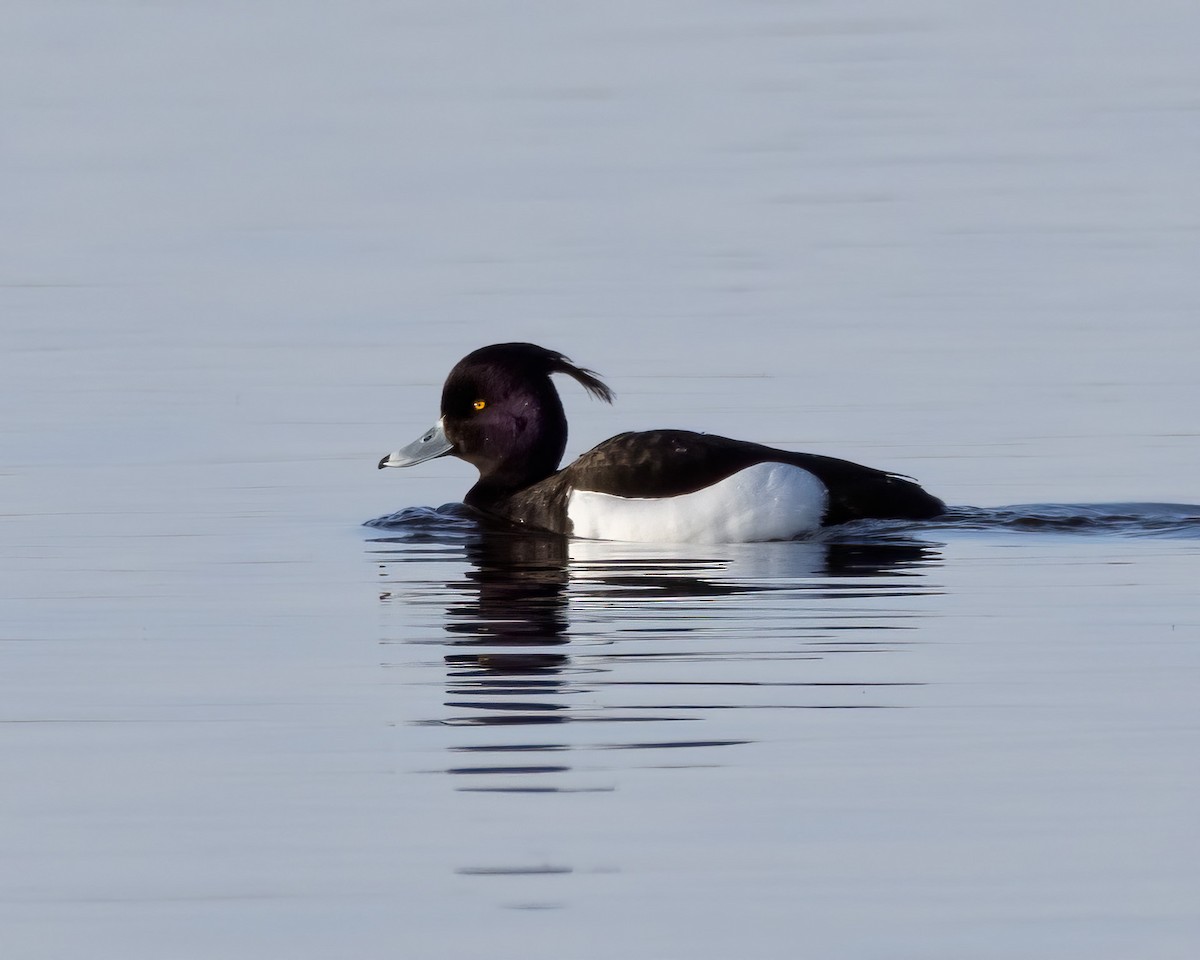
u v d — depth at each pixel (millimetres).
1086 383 19094
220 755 9555
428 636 11672
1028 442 17047
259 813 8820
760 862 8211
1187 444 16797
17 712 10297
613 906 7859
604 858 8281
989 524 14414
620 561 13656
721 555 13766
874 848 8312
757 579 12922
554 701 10250
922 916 7730
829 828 8523
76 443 17766
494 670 10852
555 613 12148
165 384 19984
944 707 10008
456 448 15875
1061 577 12836
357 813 8797
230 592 12969
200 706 10344
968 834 8430
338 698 10422
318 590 13000
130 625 12117
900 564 13297
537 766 9297
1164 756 9250
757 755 9367
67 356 21422
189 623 12141
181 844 8500
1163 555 13445
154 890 8086
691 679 10570
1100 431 17328
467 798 8914
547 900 7906
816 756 9344
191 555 14102
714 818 8633
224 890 8086
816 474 14266
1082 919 7688
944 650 11062
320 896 8000
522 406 15719
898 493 14312
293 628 11969
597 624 11836
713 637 11422
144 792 9078
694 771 9180
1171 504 14812
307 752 9562
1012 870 8102
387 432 18125
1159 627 11477
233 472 16766
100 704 10406
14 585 13234
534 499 15109
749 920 7727
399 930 7699
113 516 15344
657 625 11758
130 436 18000
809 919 7727
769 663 10852
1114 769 9094
